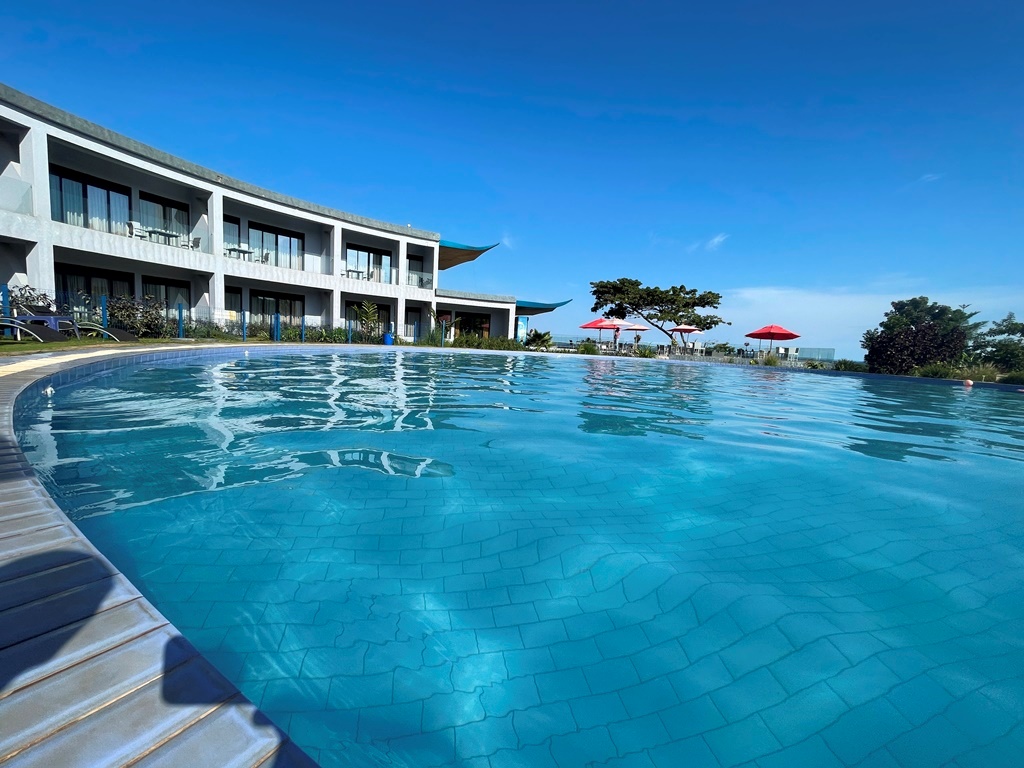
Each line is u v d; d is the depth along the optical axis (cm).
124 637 114
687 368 1892
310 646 162
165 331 1519
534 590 200
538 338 2725
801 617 187
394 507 276
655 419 605
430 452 394
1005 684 155
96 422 454
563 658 162
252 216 1980
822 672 158
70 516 249
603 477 344
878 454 452
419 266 2617
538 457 391
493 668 156
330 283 2136
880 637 176
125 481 301
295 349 1425
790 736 135
